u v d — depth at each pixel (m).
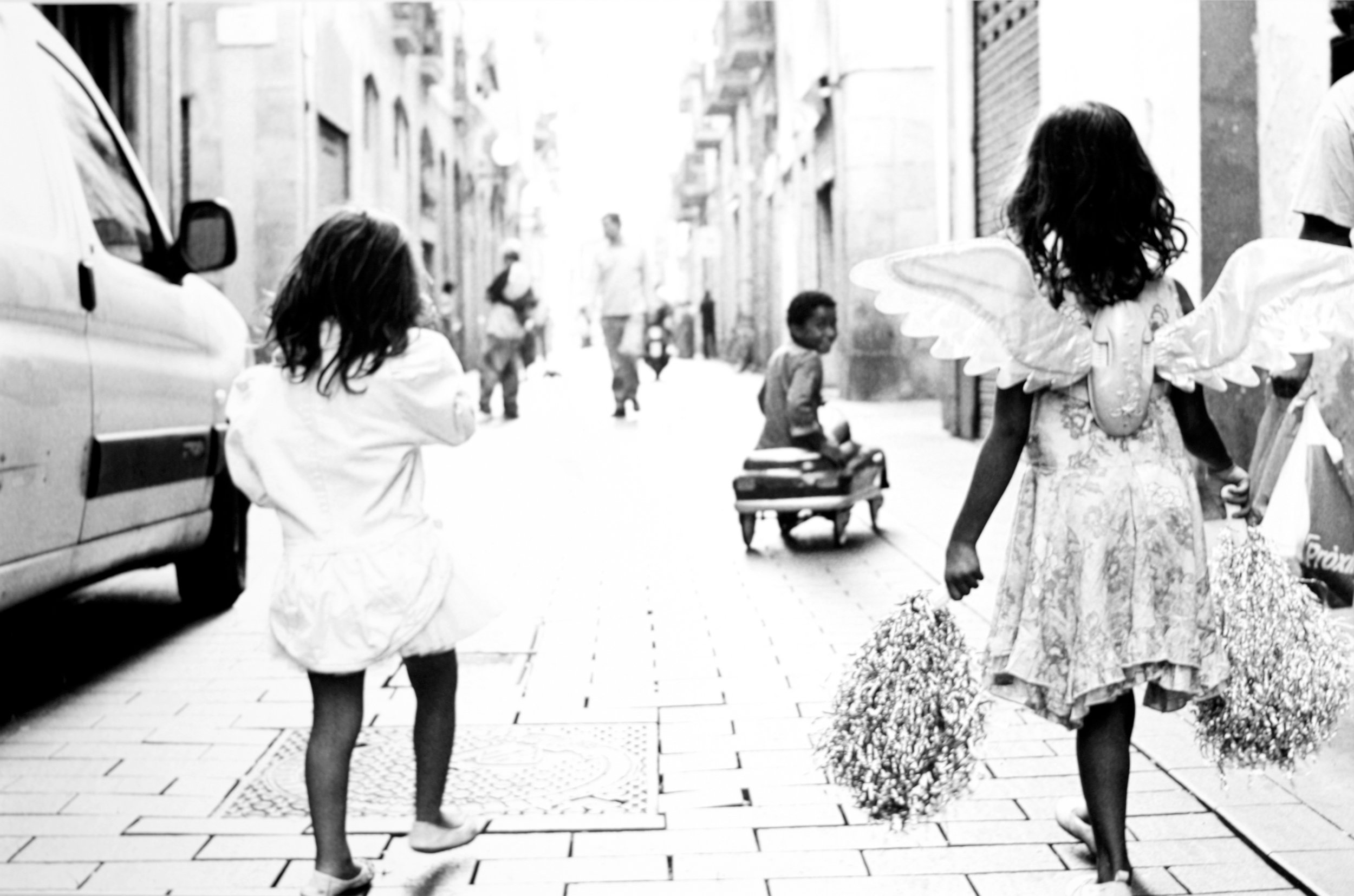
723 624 6.55
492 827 3.96
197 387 6.56
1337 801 3.97
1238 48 8.43
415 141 31.61
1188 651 3.20
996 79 13.93
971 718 3.14
